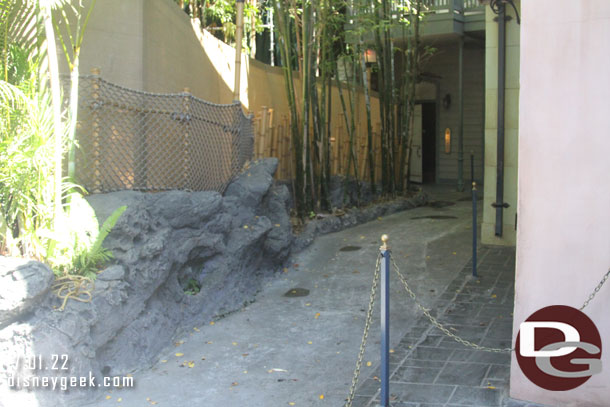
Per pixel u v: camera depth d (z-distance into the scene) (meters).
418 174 16.86
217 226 6.49
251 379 4.65
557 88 3.82
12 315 4.02
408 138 12.17
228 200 7.09
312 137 9.93
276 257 7.45
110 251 5.05
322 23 9.52
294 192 9.36
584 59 3.76
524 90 3.89
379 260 4.06
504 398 4.05
